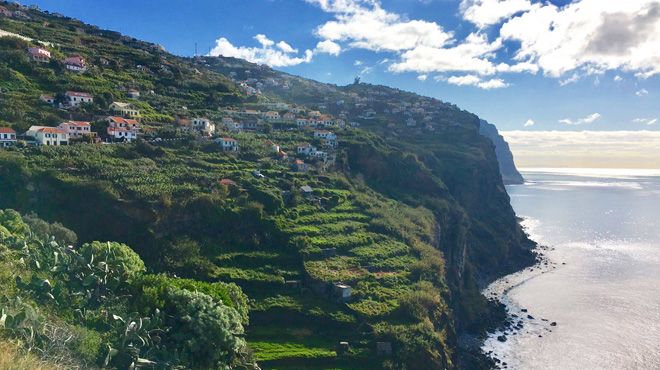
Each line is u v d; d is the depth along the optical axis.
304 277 83.88
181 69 194.38
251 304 75.75
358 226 104.88
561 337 97.88
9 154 87.25
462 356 90.69
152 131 122.50
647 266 147.75
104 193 85.06
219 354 38.44
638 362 85.12
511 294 128.62
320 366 68.69
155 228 85.25
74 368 26.52
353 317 76.56
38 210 82.12
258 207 94.31
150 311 39.38
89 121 118.12
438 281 95.25
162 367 33.28
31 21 186.75
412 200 141.25
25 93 118.88
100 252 48.03
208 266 80.88
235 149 125.56
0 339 24.53
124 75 160.12
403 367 70.81
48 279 37.84
